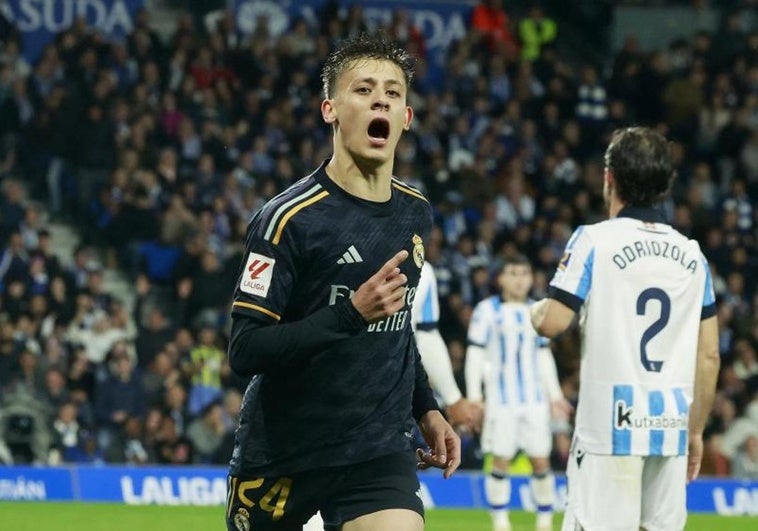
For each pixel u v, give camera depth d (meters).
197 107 32.16
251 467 7.79
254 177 31.03
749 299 31.16
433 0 38.19
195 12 37.22
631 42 36.69
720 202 33.84
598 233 9.65
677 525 9.71
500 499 19.41
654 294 9.61
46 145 31.53
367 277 7.61
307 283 7.59
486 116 34.50
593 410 9.62
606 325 9.59
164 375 25.36
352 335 7.30
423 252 7.84
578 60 39.69
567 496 9.80
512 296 19.98
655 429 9.55
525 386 19.52
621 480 9.52
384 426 7.73
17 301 26.72
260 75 33.69
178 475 23.50
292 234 7.47
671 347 9.65
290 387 7.61
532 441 19.44
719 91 35.62
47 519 20.19
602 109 35.59
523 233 30.62
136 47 33.09
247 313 7.43
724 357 28.33
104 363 25.80
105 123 31.52
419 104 33.91
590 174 33.59
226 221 29.73
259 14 36.94
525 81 35.91
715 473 25.77
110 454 24.59
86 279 28.36
